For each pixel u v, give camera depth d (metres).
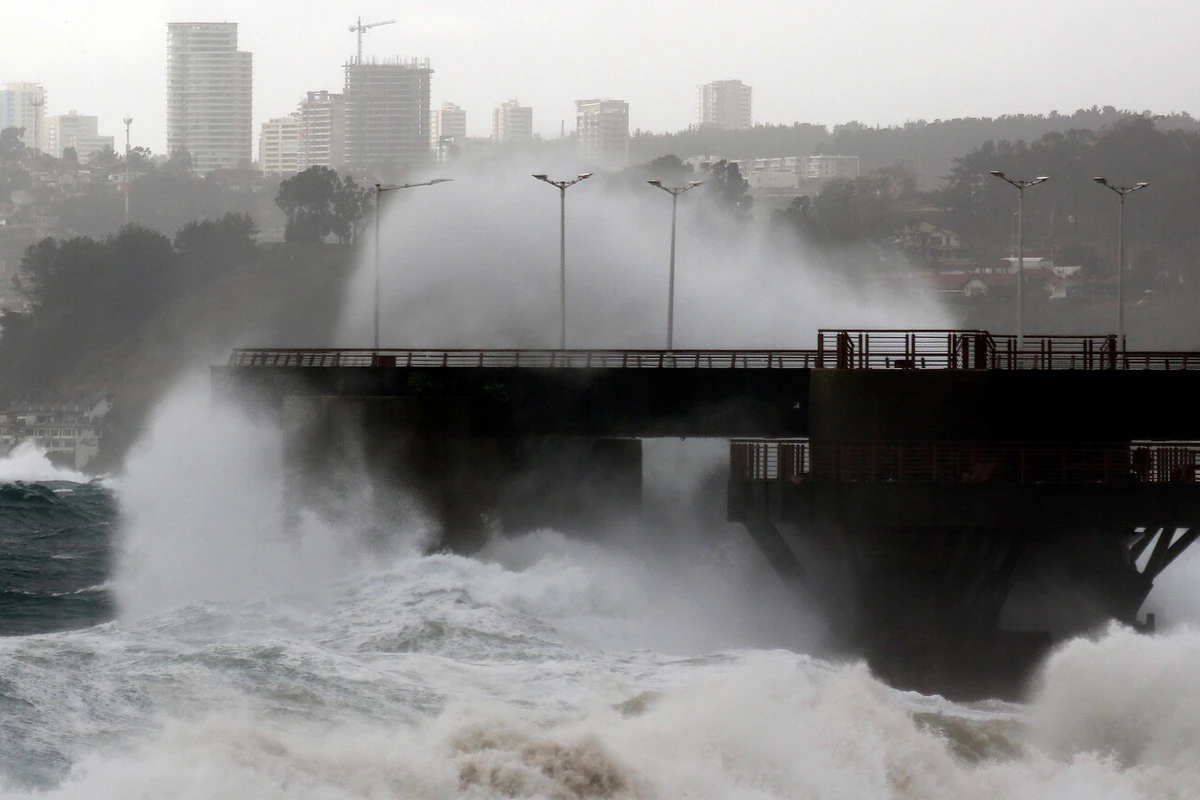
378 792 36.12
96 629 59.47
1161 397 80.38
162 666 46.81
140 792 34.31
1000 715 52.75
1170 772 44.38
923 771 42.28
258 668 47.81
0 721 38.50
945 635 77.62
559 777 38.22
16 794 33.78
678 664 57.41
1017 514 76.44
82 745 37.69
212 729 38.75
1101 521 76.25
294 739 39.34
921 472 78.75
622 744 41.50
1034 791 42.09
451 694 48.16
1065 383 79.88
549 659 57.56
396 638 59.81
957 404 79.56
